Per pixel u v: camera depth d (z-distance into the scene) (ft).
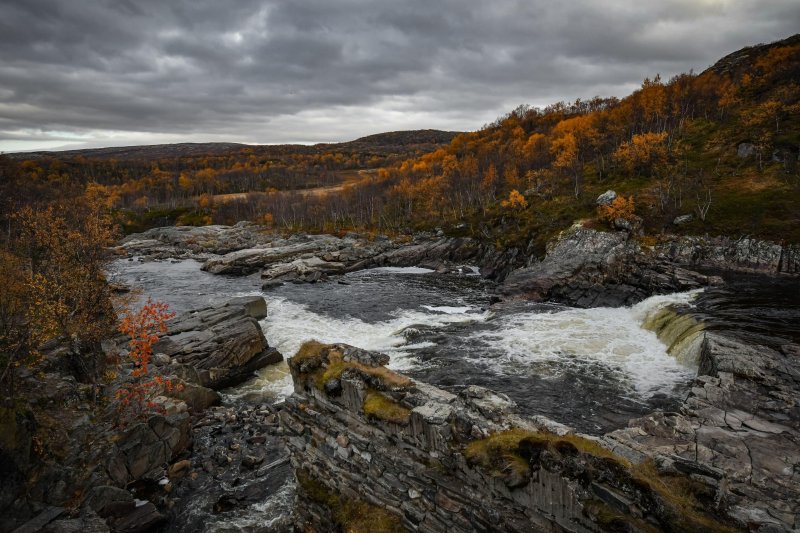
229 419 87.04
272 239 380.78
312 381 52.95
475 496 37.09
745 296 146.20
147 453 68.18
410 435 42.42
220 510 61.77
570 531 31.35
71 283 88.33
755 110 330.13
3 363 63.26
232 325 119.34
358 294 201.46
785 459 51.24
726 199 234.38
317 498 51.03
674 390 88.58
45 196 235.20
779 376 75.20
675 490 32.60
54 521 50.52
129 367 92.22
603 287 176.65
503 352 112.16
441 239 305.73
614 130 384.27
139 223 506.48
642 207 244.42
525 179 386.32
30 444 53.36
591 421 77.71
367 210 449.06
